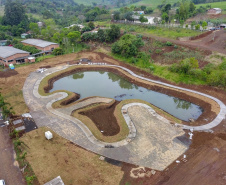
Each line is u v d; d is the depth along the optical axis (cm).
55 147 2714
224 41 5859
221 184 2195
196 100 4075
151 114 3575
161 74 5072
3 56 5538
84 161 2497
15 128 3062
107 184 2197
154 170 2384
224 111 3591
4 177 2284
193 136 2994
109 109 3828
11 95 4078
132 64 5791
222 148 2727
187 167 2420
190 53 5497
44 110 3606
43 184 2177
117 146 2778
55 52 6462
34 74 5184
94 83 5106
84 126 3194
